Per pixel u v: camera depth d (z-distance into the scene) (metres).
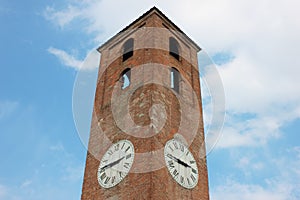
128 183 17.03
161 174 16.88
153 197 15.73
